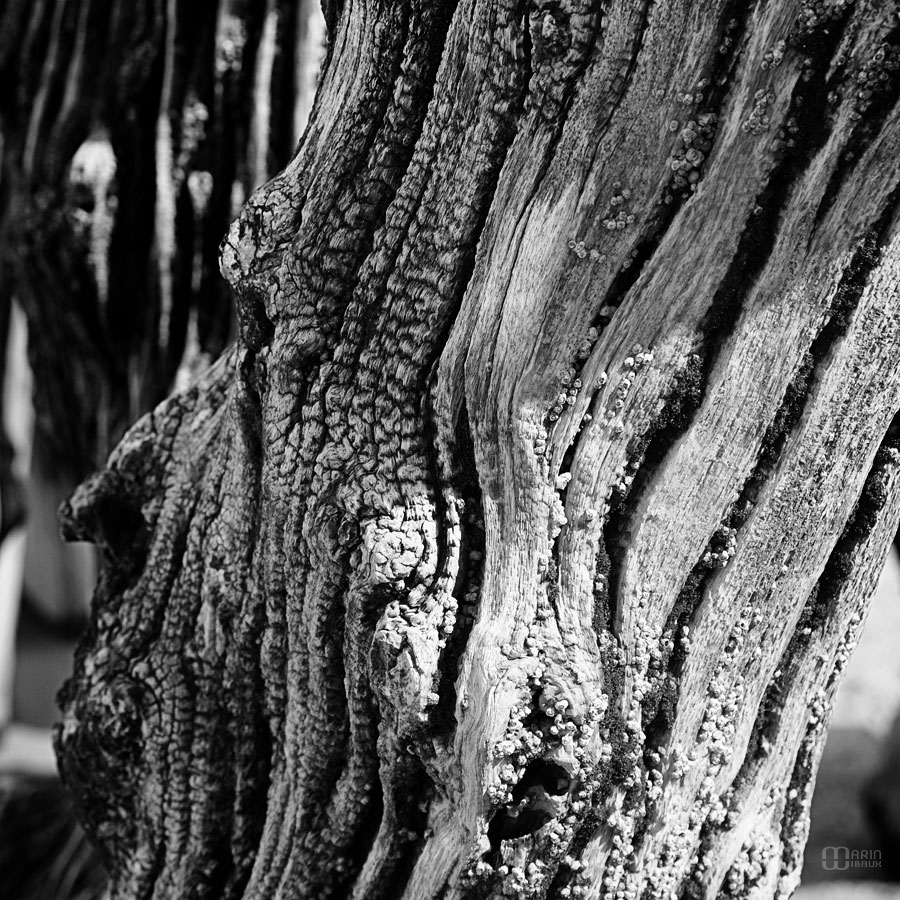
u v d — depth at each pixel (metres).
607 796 1.15
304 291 1.15
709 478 1.14
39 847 1.88
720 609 1.16
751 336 1.12
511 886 1.15
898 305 1.12
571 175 1.10
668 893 1.20
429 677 1.12
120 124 1.56
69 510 1.29
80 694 1.27
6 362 2.17
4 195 1.77
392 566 1.12
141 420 1.29
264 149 1.53
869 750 3.01
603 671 1.14
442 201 1.13
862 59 1.07
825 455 1.15
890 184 1.09
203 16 1.53
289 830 1.22
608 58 1.09
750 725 1.20
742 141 1.09
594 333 1.12
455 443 1.13
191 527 1.23
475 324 1.12
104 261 1.59
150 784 1.25
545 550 1.13
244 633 1.21
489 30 1.10
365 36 1.14
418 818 1.17
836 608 1.20
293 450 1.16
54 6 1.59
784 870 1.26
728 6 1.08
